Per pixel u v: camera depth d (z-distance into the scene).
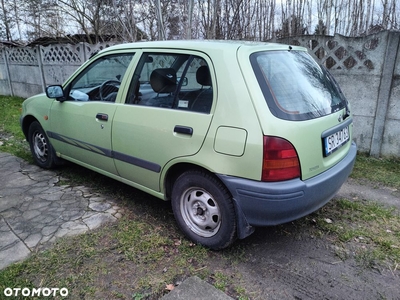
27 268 2.40
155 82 2.77
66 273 2.36
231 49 2.41
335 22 8.27
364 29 7.92
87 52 8.02
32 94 10.07
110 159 3.23
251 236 2.89
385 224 3.09
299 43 5.23
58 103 3.77
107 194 3.63
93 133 3.32
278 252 2.66
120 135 3.02
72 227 2.93
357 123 5.00
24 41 13.98
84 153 3.56
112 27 9.91
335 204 3.47
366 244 2.77
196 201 2.67
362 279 2.36
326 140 2.47
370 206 3.43
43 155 4.33
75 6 10.73
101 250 2.61
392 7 7.73
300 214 2.37
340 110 2.82
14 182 3.92
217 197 2.46
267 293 2.21
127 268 2.43
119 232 2.86
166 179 2.80
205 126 2.39
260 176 2.20
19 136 6.05
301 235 2.91
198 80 2.51
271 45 2.67
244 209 2.34
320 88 2.73
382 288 2.27
